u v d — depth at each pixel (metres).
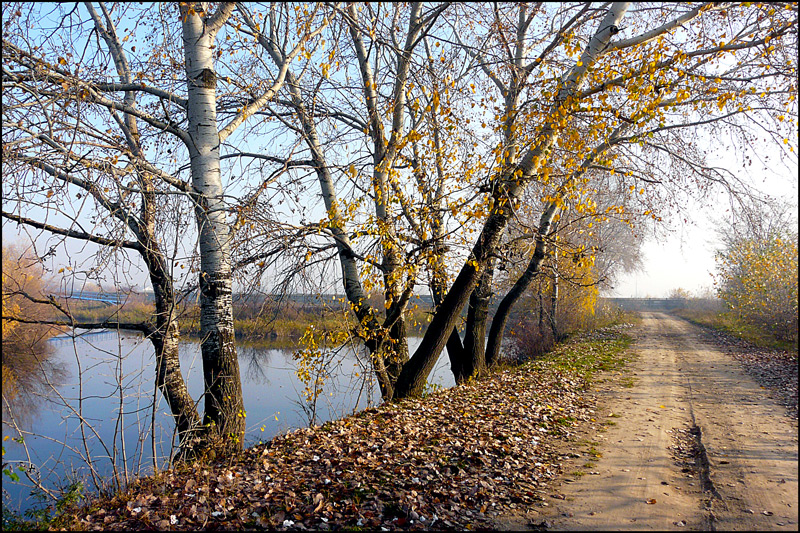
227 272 6.83
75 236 5.77
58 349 15.18
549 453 6.12
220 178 6.83
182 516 4.24
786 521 4.20
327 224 7.83
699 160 11.01
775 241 17.94
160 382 6.80
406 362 9.94
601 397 9.41
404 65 8.58
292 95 9.01
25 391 10.41
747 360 13.91
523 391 9.70
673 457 6.00
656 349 17.03
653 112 7.18
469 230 8.11
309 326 8.04
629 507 4.55
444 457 5.73
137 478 5.41
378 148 9.05
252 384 12.43
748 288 19.69
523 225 8.53
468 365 12.30
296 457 5.80
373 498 4.59
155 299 6.95
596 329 24.61
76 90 5.28
